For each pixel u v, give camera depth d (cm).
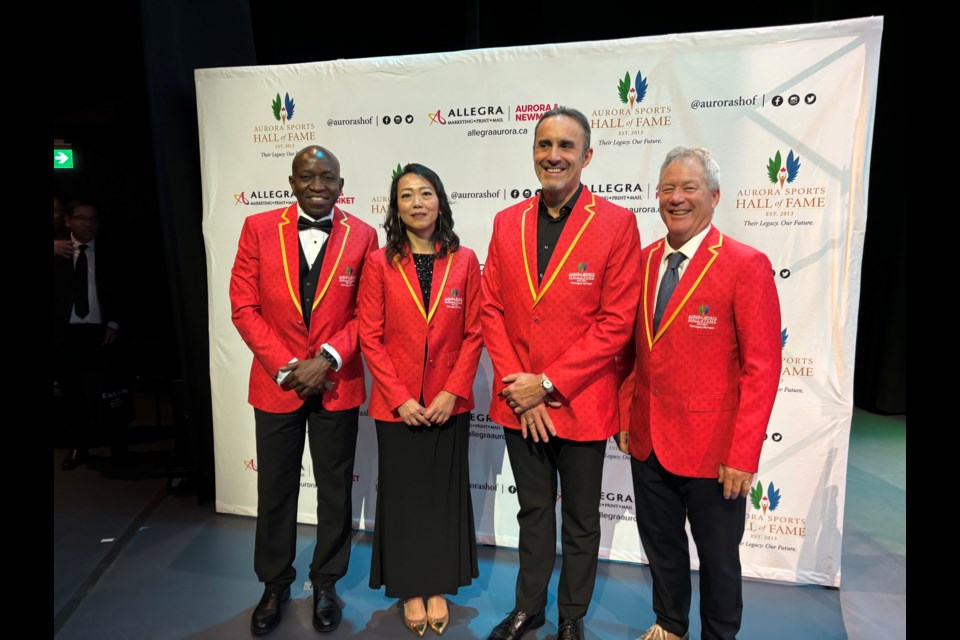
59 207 381
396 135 256
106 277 350
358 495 282
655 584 192
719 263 165
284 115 264
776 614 220
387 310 196
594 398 182
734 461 161
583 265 178
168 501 313
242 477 293
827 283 227
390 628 210
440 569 203
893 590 234
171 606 224
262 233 205
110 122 505
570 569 191
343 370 206
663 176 167
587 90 237
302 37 356
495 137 247
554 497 198
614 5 344
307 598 228
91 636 206
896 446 388
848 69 216
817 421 233
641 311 180
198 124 273
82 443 357
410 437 197
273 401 204
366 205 262
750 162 227
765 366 161
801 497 237
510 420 188
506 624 197
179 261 290
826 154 221
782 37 219
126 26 332
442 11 348
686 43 226
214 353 285
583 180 241
